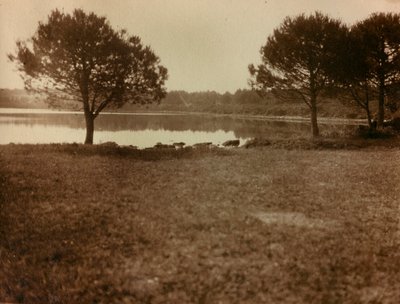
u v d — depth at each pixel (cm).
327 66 2533
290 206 904
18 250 641
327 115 7481
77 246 657
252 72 2811
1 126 3538
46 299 507
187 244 661
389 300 496
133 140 2953
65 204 895
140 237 693
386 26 2727
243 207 890
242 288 515
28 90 2184
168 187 1083
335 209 887
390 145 2170
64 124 4191
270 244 666
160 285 523
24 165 1352
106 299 498
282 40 2578
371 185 1138
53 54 2084
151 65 2331
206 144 2553
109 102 2327
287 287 521
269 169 1403
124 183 1127
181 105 13450
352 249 648
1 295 520
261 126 4925
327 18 2534
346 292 512
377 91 3070
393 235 723
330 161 1611
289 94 2797
